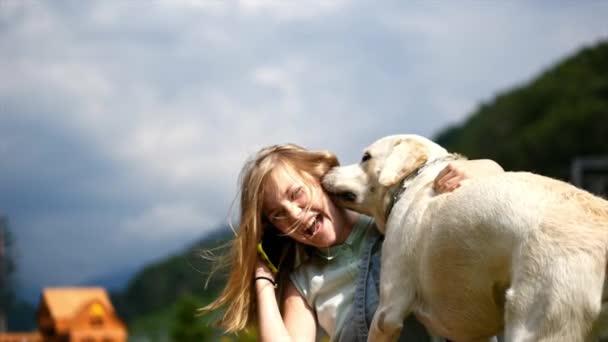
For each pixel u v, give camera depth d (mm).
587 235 3455
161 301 32781
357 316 4473
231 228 4844
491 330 4113
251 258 4684
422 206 4203
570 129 48625
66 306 15875
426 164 4543
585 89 53531
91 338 15438
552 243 3486
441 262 3990
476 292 3926
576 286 3383
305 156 4848
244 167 4801
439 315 4148
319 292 4645
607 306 3473
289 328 4590
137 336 24859
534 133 50156
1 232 24938
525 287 3494
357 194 4730
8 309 26109
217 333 15297
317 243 4684
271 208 4695
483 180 3920
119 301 34531
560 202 3609
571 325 3373
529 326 3443
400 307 4223
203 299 15969
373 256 4633
